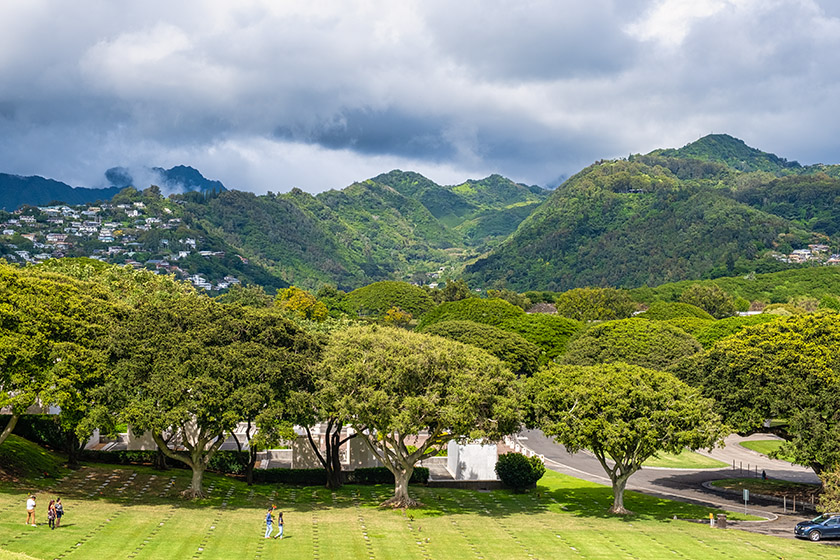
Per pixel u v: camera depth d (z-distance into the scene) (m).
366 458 67.81
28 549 37.22
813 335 66.81
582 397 56.88
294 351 56.00
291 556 40.28
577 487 68.12
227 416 49.78
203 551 40.00
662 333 106.31
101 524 43.50
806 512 59.88
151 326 53.50
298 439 66.56
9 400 47.88
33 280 54.44
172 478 59.72
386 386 52.56
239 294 187.25
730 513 58.62
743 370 64.56
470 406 52.38
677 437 54.50
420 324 155.38
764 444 92.69
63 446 64.38
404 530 47.84
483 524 50.88
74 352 49.81
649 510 58.75
